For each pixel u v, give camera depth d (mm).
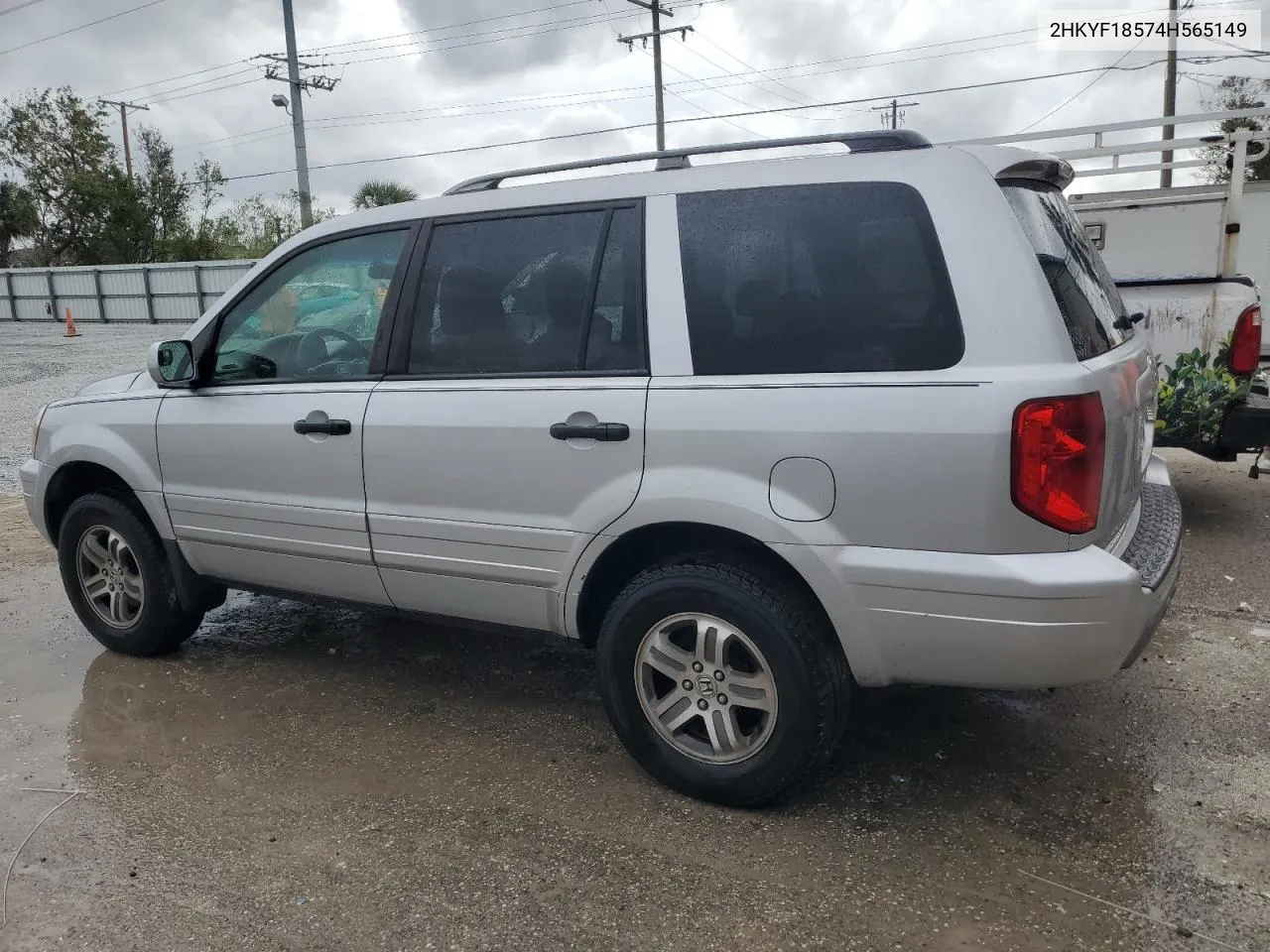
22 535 7254
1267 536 6082
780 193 3045
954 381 2721
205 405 4164
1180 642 4508
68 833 3238
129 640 4707
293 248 4047
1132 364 3172
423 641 4891
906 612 2812
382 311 3738
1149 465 4098
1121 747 3590
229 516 4141
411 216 3738
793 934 2637
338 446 3744
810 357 2936
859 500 2818
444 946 2641
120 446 4441
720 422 2986
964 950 2555
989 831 3086
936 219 2816
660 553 3367
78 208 49031
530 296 3420
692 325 3104
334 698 4250
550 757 3666
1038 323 2693
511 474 3363
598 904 2785
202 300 34531
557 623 3447
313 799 3410
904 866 2920
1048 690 4047
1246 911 2676
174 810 3367
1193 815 3143
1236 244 7043
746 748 3162
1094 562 2691
